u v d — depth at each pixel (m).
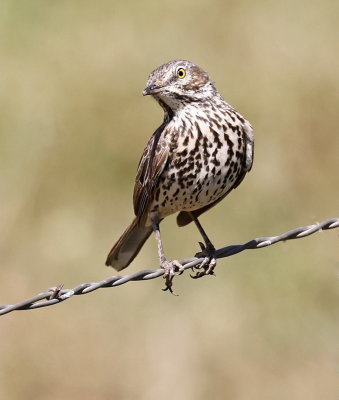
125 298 13.33
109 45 16.73
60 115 15.80
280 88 15.80
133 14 17.31
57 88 16.12
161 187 10.23
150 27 17.00
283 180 14.87
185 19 17.05
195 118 10.07
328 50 16.20
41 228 14.68
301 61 16.09
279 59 16.17
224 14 17.02
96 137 15.53
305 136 15.34
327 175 14.98
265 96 15.77
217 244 14.07
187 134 10.03
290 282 13.37
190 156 10.03
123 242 10.73
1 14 17.45
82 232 14.50
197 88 10.16
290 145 15.24
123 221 14.73
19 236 14.58
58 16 17.56
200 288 13.34
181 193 10.20
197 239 14.09
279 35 16.48
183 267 9.80
